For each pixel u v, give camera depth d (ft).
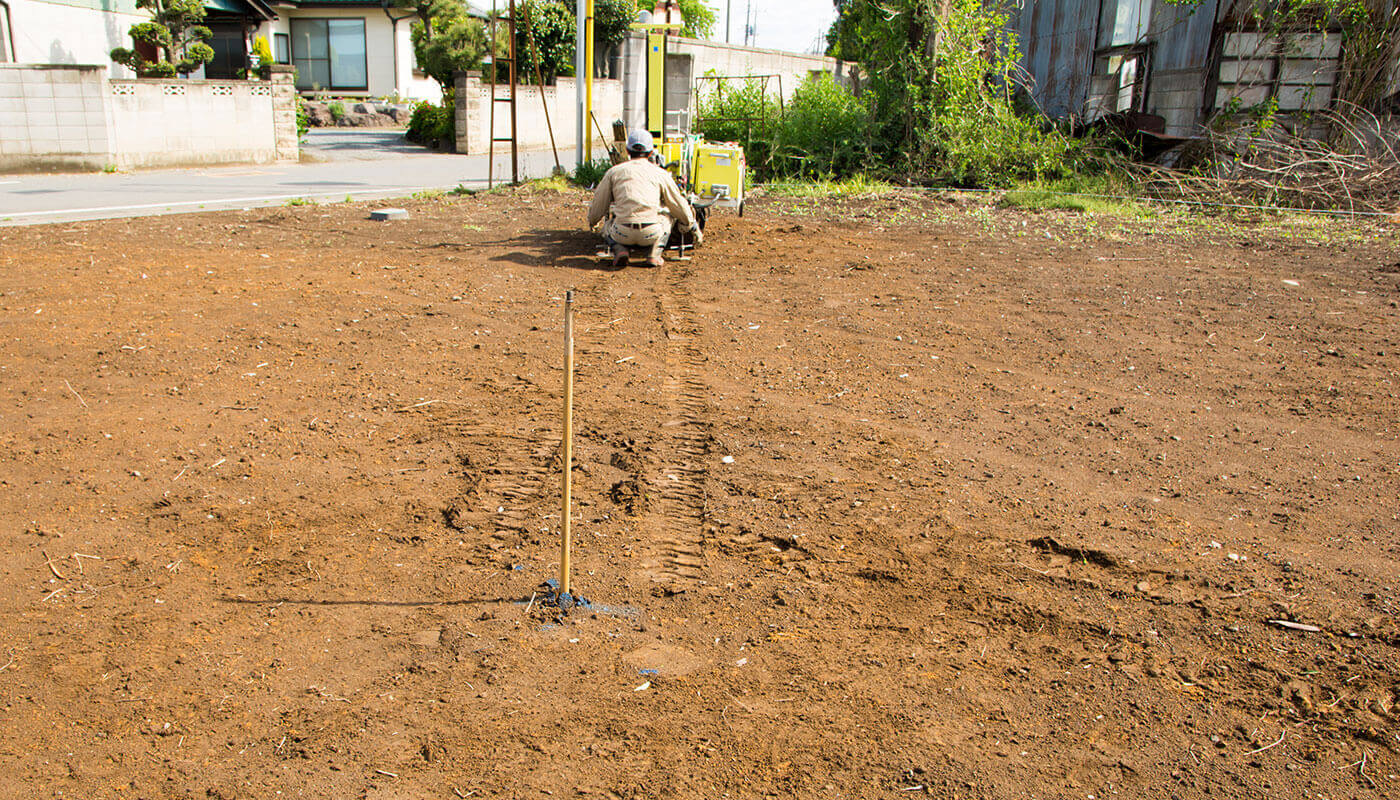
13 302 23.71
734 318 24.11
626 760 9.07
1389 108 45.68
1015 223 39.14
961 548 13.07
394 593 11.90
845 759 9.12
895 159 54.03
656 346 21.79
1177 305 25.36
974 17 52.95
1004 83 58.54
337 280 26.86
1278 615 11.44
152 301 24.20
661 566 12.64
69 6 68.90
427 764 8.98
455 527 13.52
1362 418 17.53
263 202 42.11
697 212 34.83
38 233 32.94
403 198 43.93
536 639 10.98
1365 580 12.13
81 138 52.95
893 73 55.06
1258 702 9.98
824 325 23.59
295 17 104.94
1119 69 56.90
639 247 30.09
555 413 17.76
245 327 22.26
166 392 18.29
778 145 56.08
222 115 58.44
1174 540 13.19
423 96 111.04
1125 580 12.26
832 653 10.82
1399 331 22.75
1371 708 9.85
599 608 11.63
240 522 13.53
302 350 20.85
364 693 10.02
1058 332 23.00
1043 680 10.38
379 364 20.12
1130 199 44.42
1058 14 63.93
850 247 33.53
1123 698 10.06
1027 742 9.39
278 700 9.90
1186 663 10.64
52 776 8.79
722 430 17.07
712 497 14.53
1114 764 9.09
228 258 29.37
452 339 21.89
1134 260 31.30
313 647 10.79
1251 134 46.24
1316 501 14.29
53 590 11.82
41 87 51.75
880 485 14.93
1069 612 11.59
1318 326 23.29
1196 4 48.78
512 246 32.42
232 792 8.61
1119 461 15.80
